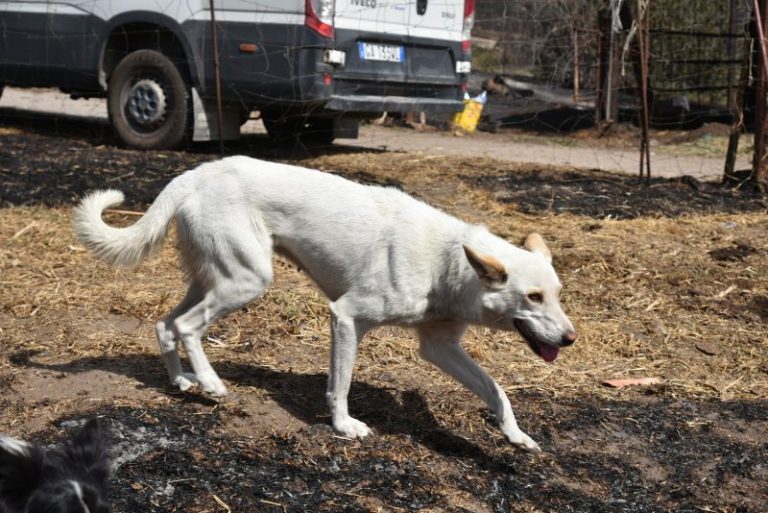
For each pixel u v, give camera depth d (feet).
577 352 18.75
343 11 31.19
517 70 72.33
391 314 14.23
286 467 13.44
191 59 32.42
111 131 38.52
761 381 17.99
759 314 20.95
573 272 22.66
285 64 31.12
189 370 16.55
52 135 37.17
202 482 12.85
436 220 14.48
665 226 26.43
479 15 73.15
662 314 20.77
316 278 15.05
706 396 17.22
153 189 27.45
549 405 16.33
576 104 59.16
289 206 14.71
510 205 27.94
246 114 35.83
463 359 14.70
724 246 24.84
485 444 14.92
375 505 12.80
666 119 53.42
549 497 13.57
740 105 32.19
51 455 9.00
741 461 14.98
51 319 18.43
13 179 27.48
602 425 15.71
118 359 16.80
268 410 15.12
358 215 14.47
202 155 32.76
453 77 35.86
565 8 59.16
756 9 30.32
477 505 13.24
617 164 39.65
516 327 13.92
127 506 12.16
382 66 32.96
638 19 30.73
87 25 34.35
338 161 32.94
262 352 17.53
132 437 13.82
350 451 14.06
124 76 33.86
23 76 36.29
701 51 57.26
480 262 13.47
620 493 13.93
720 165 40.14
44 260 21.72
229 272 14.76
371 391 16.34
